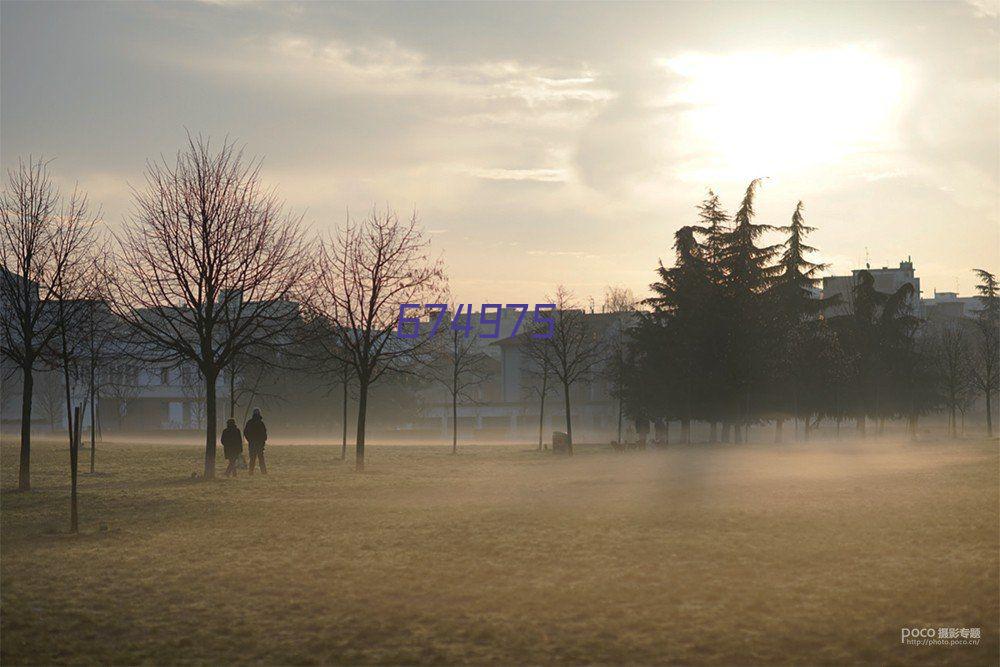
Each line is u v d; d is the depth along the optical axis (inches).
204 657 422.3
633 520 775.1
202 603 516.4
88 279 1300.4
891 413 2659.9
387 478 1286.9
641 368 2471.7
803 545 634.2
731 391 2292.1
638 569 573.3
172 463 1604.3
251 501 999.0
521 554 635.5
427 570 590.6
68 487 1164.5
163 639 450.0
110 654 428.5
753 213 2412.6
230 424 1386.6
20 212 1173.1
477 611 483.8
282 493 1082.7
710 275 2397.9
